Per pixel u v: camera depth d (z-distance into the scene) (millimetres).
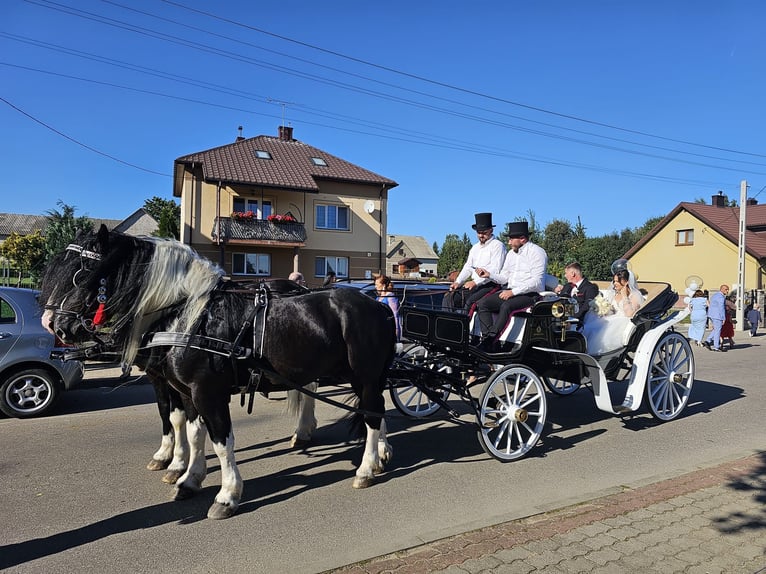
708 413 7734
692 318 16984
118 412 7309
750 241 30750
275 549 3648
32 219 63500
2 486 4703
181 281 4270
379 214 29547
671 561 3410
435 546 3600
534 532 3805
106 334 4160
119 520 4082
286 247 26875
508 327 5977
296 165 28250
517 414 5527
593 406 8133
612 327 7066
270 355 4445
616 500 4414
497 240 6953
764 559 3455
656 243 35375
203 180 25516
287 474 5137
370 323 4945
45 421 6824
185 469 4855
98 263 4031
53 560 3490
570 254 46188
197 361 4148
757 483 4797
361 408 5004
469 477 5109
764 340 19516
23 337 6902
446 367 6016
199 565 3438
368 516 4199
